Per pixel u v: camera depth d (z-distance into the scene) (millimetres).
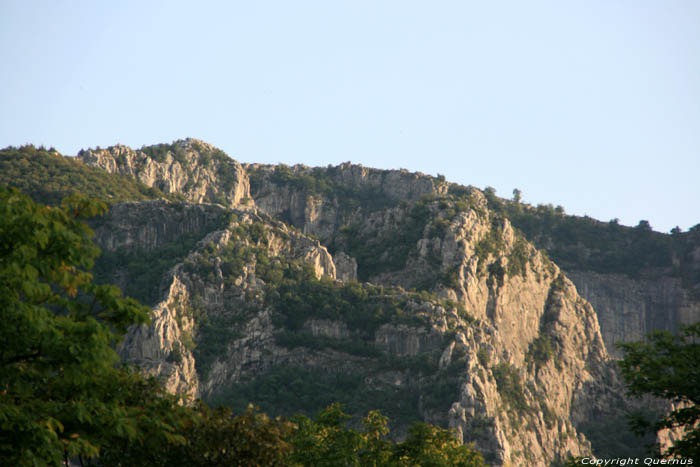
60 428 58625
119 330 64375
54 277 61500
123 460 72375
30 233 58469
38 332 57719
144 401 70562
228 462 78750
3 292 56938
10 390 59906
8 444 55938
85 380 61469
